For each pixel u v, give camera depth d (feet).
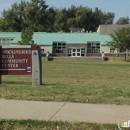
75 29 365.40
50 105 29.96
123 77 78.48
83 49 267.18
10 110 27.81
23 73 46.03
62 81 60.64
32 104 30.42
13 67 46.16
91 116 25.71
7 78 65.46
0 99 32.83
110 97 34.47
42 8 397.19
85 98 33.32
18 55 45.96
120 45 229.25
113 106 29.76
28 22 387.96
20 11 385.91
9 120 24.17
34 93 36.27
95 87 44.68
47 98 33.06
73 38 275.18
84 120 24.38
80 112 27.12
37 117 25.29
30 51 45.78
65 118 24.99
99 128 22.48
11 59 46.11
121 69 118.21
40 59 46.24
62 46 269.03
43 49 265.75
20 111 27.43
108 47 263.49
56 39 271.69
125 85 52.60
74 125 23.06
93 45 269.03
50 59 224.94
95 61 220.02
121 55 246.88
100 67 131.75
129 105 30.32
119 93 37.58
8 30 381.40
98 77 77.05
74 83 55.83
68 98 33.22
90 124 23.20
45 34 283.38
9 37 278.05
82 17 417.08
